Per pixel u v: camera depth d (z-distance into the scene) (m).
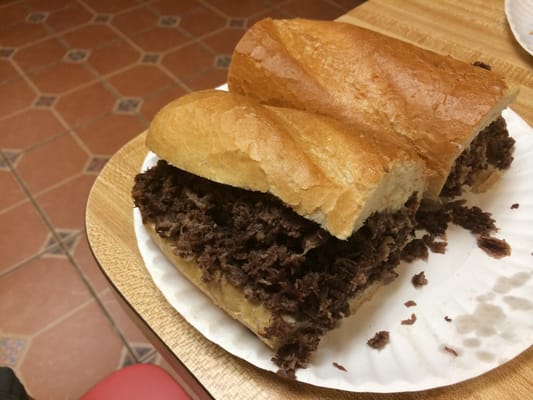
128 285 0.23
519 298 0.21
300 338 0.20
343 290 0.21
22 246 0.47
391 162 0.21
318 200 0.20
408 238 0.24
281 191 0.20
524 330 0.20
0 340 0.41
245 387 0.19
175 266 0.23
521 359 0.20
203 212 0.22
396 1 0.39
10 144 0.56
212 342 0.21
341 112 0.25
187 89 0.62
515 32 0.34
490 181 0.27
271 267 0.21
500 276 0.22
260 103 0.26
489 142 0.27
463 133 0.23
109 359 0.40
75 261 0.46
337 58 0.27
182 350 0.21
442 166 0.24
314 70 0.27
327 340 0.21
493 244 0.24
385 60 0.25
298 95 0.26
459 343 0.20
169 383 0.26
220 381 0.19
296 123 0.23
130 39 0.69
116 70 0.65
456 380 0.18
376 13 0.38
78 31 0.71
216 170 0.22
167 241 0.23
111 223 0.25
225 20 0.72
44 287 0.44
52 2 0.77
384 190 0.21
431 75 0.25
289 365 0.19
